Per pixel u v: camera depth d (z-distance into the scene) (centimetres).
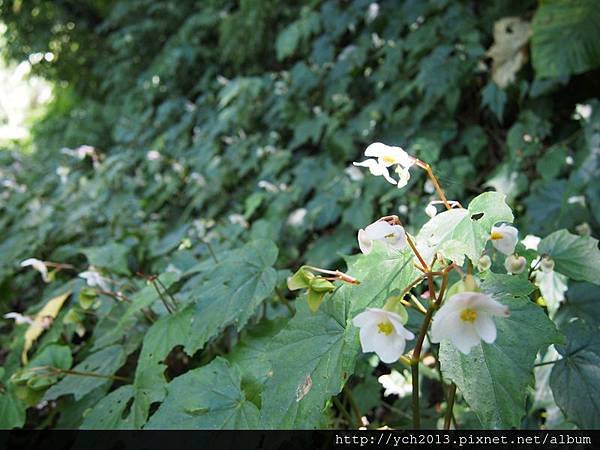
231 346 146
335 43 342
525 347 83
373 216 251
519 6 272
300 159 328
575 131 251
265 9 387
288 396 92
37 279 302
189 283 155
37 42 593
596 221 191
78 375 142
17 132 662
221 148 378
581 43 238
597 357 102
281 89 348
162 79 472
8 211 369
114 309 166
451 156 273
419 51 289
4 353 235
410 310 120
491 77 265
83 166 436
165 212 353
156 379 122
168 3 497
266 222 236
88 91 616
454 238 81
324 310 100
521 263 94
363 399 151
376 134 288
